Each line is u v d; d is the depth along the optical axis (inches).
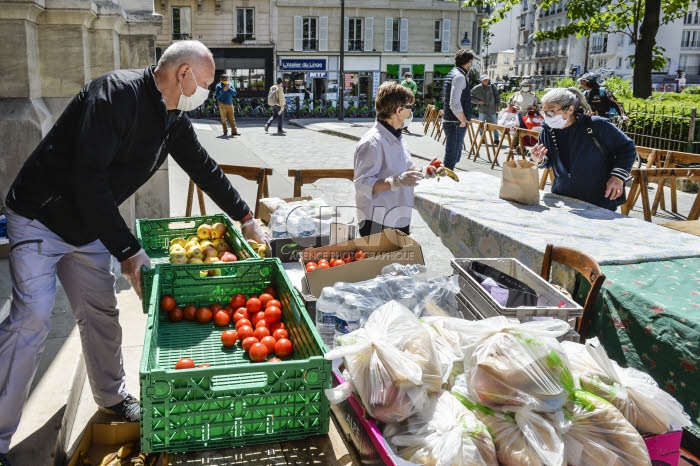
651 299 110.8
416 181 143.2
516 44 3924.7
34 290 92.9
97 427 105.0
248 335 113.0
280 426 87.4
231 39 1449.3
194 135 120.5
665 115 428.8
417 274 116.6
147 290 113.0
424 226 268.1
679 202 337.7
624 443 76.2
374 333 83.2
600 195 186.1
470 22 1605.6
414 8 1549.0
